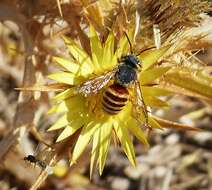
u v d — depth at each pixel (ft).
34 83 0.50
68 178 0.64
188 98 0.67
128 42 0.47
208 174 0.70
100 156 0.46
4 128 0.66
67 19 0.49
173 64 0.46
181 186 0.69
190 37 0.47
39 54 0.51
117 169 0.69
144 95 0.46
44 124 0.61
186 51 0.47
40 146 0.48
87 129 0.46
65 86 0.46
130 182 0.69
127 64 0.46
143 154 0.70
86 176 0.66
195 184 0.69
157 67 0.46
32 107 0.50
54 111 0.46
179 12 0.46
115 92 0.46
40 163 0.45
